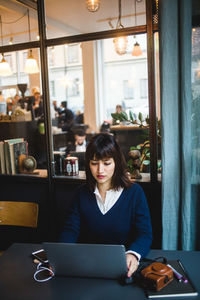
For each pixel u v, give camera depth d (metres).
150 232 1.35
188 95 1.58
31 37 2.65
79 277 1.09
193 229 1.73
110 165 1.33
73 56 9.40
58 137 4.74
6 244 2.52
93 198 1.41
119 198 1.38
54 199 2.27
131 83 7.70
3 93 3.72
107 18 2.27
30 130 3.24
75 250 1.04
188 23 1.55
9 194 2.47
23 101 3.60
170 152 1.66
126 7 2.05
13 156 2.40
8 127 2.90
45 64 2.17
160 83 1.64
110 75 7.91
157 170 1.90
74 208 1.45
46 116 2.19
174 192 1.68
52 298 0.96
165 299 0.93
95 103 7.53
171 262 1.15
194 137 1.69
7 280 1.08
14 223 1.85
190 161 1.63
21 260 1.24
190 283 1.00
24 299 0.96
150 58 1.83
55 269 1.09
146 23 1.82
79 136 3.93
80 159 2.51
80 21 2.45
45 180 2.27
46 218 2.38
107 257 1.03
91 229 1.39
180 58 1.60
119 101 8.00
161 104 1.64
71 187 2.21
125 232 1.37
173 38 1.58
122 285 1.02
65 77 9.48
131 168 2.03
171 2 1.56
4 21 2.65
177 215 1.70
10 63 3.36
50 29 2.58
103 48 7.57
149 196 1.95
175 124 1.64
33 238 2.44
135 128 4.75
